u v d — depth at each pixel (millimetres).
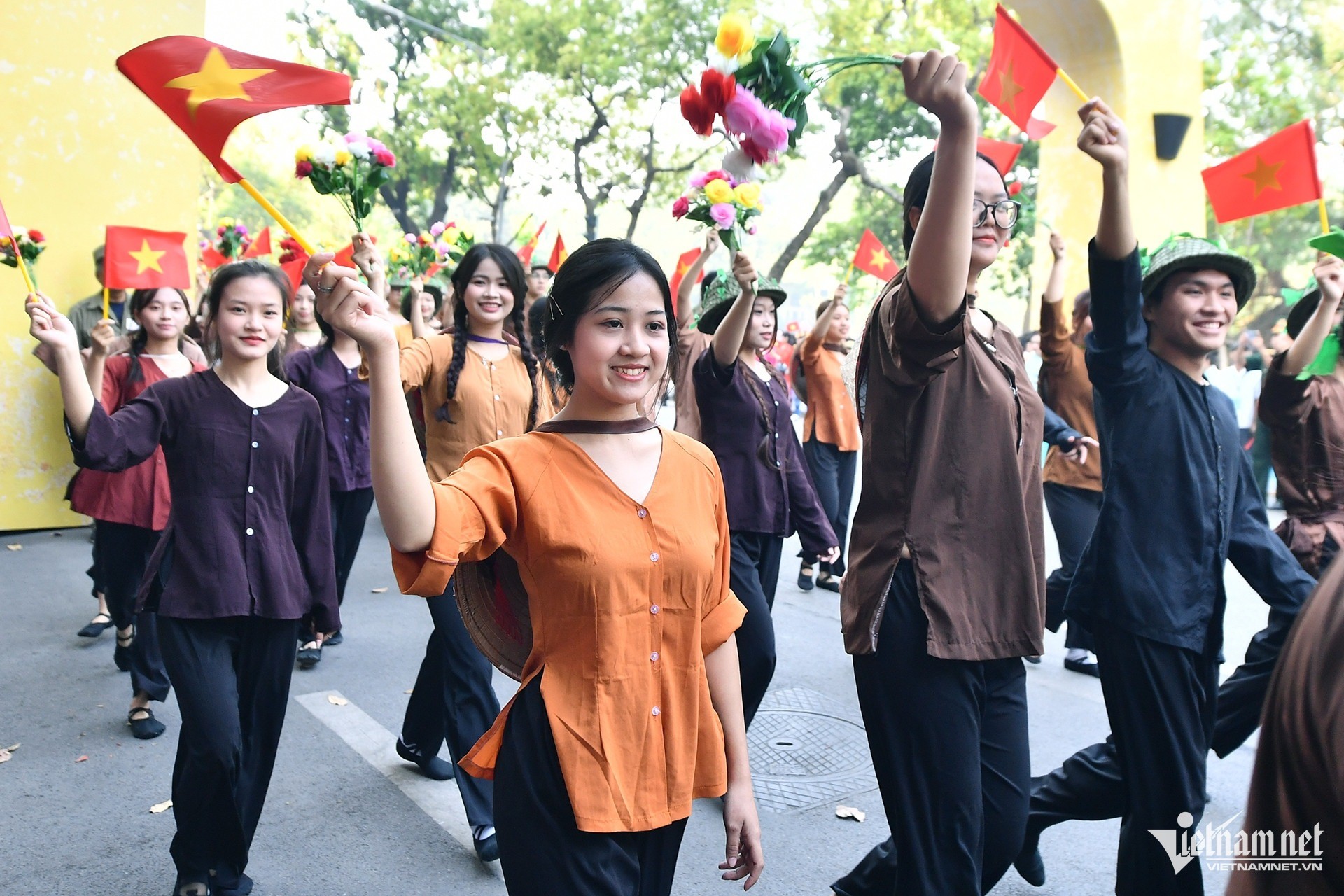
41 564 6770
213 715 2748
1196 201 11133
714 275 4633
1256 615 6352
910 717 2293
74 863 3162
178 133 8086
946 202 1864
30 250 3781
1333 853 875
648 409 1994
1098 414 2812
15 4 7336
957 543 2301
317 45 19453
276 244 9477
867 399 2369
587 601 1795
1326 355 3453
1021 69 2885
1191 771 2607
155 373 4641
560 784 1774
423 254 6387
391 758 3996
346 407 5539
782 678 5016
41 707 4406
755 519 4078
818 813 3625
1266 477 10969
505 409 3781
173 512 2889
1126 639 2619
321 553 3037
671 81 18312
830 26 16453
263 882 3082
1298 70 19344
